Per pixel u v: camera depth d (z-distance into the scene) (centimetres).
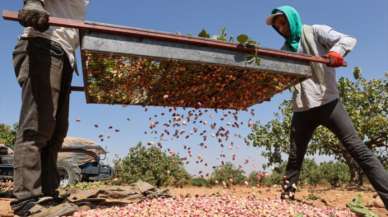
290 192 491
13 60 394
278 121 1341
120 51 327
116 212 377
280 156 1351
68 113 455
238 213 375
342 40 436
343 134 459
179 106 462
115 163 1277
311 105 467
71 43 423
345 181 1396
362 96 1201
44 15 315
